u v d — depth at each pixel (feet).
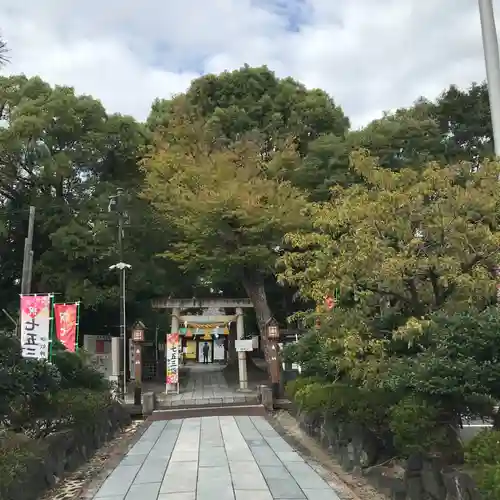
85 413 33.04
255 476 27.04
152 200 69.31
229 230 62.54
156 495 23.97
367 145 67.72
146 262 78.33
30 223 54.75
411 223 24.53
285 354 44.24
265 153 74.69
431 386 18.26
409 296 25.22
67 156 71.77
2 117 75.87
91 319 86.33
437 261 22.41
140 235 76.64
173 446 36.17
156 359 102.99
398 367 21.49
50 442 28.48
